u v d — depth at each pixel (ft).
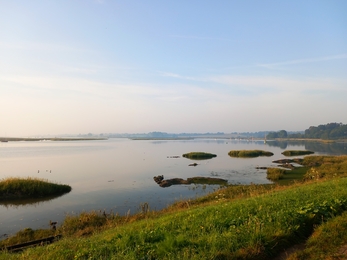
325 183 52.03
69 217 60.03
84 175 131.54
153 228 30.91
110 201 82.23
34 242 42.22
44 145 467.93
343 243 22.89
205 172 138.41
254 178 118.32
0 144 506.48
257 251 21.90
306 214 29.27
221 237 24.16
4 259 27.27
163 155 247.50
